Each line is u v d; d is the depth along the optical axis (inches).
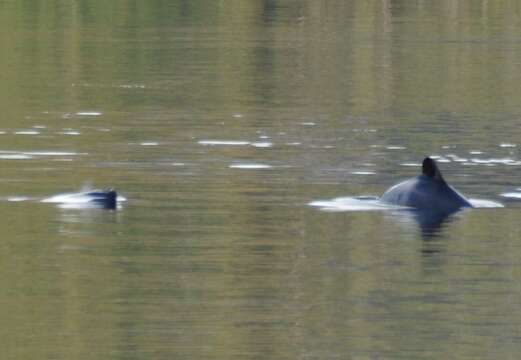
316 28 2583.7
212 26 2608.3
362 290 861.2
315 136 1462.8
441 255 946.7
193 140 1430.9
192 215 1066.1
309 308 821.2
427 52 2253.9
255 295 848.3
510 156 1346.0
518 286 870.4
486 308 822.5
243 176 1231.5
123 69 2032.5
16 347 750.5
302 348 751.1
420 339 767.1
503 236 1002.1
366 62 2129.7
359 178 1226.0
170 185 1184.8
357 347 753.6
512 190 1180.5
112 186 1177.4
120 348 750.5
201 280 879.1
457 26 2635.3
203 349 748.6
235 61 2126.0
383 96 1784.0
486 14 2849.4
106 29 2551.7
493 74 1999.3
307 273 896.9
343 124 1550.2
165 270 902.4
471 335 773.9
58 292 850.1
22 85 1862.7
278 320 797.9
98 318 800.3
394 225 1034.7
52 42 2359.7
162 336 768.3
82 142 1408.7
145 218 1053.8
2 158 1307.8
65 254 940.6
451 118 1596.9
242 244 973.8
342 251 957.8
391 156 1343.5
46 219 1046.4
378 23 2672.2
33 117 1583.4
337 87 1867.6
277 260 929.5
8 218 1047.6
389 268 910.4
